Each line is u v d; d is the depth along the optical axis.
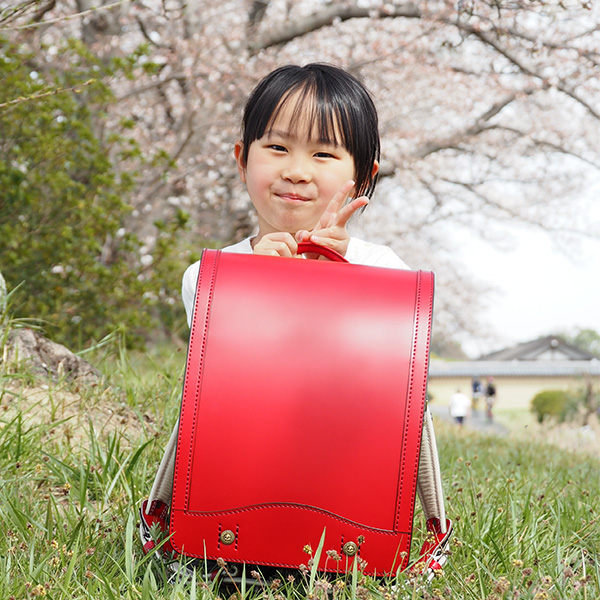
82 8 10.39
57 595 1.59
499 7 7.67
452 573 1.86
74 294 5.88
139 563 1.68
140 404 3.54
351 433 1.62
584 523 2.49
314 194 1.94
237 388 1.63
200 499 1.62
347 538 1.61
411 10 11.89
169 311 7.36
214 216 12.38
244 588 1.62
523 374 37.50
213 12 11.91
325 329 1.66
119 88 11.20
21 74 5.44
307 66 2.02
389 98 12.77
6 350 3.46
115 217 5.90
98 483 2.41
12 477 2.41
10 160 5.66
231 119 11.53
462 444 5.57
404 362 1.65
